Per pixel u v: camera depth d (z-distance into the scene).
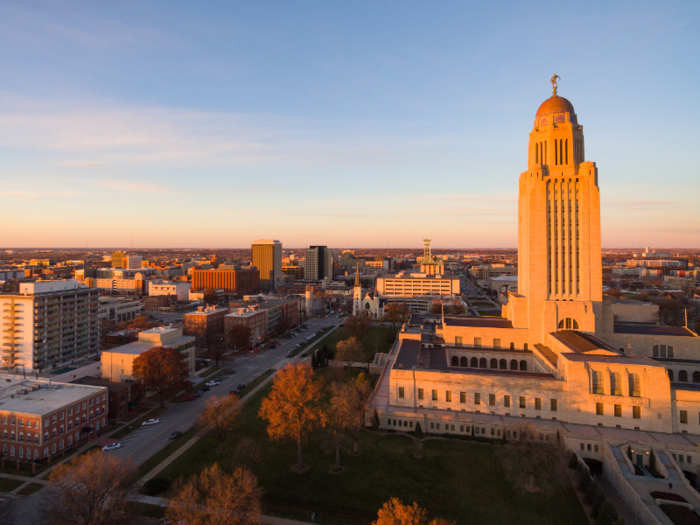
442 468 81.69
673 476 73.88
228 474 80.38
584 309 124.19
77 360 167.25
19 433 89.50
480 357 134.62
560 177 127.44
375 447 91.25
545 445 76.00
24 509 70.19
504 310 164.00
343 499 72.06
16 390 105.50
